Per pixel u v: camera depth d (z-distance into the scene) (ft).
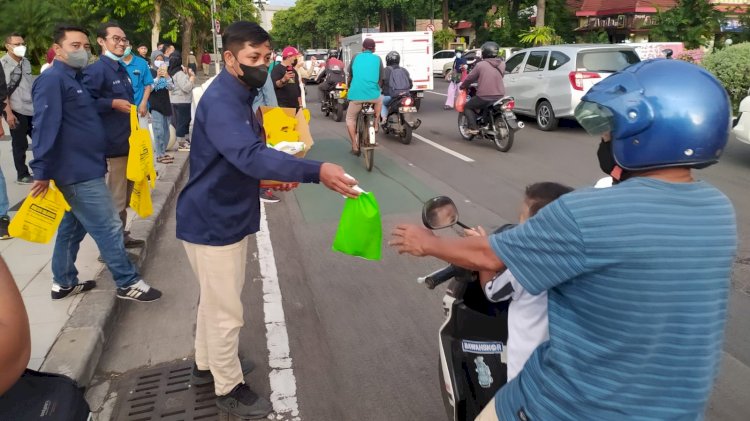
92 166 12.71
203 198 8.96
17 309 4.58
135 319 13.51
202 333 10.48
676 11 74.84
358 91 28.43
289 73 25.35
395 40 51.44
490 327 7.79
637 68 4.90
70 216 13.10
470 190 24.35
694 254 4.44
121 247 13.53
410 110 34.32
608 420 4.66
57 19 73.36
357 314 13.71
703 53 54.44
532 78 39.99
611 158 5.13
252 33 8.39
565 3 104.47
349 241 7.83
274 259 17.19
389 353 12.03
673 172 4.75
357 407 10.32
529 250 4.77
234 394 10.12
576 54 37.24
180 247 18.24
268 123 10.50
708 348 4.58
